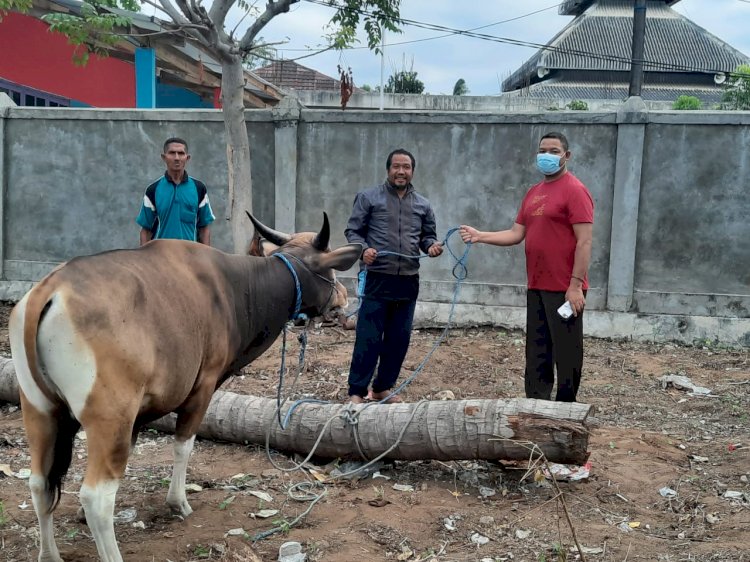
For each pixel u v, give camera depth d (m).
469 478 4.76
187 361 3.51
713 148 8.72
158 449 5.23
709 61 30.03
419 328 9.38
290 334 8.81
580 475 4.72
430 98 21.58
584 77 31.05
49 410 3.25
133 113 9.87
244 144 8.92
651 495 4.61
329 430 4.89
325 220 4.36
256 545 3.85
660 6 33.31
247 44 8.67
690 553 3.82
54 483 3.35
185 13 8.54
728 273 8.85
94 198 10.15
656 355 8.40
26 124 10.17
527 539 3.96
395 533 4.00
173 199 5.99
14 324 3.12
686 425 6.09
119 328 3.14
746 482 4.80
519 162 9.15
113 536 3.18
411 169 5.75
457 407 4.67
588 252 4.82
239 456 5.12
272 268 4.23
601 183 9.00
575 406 4.48
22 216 10.34
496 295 9.34
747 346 8.73
